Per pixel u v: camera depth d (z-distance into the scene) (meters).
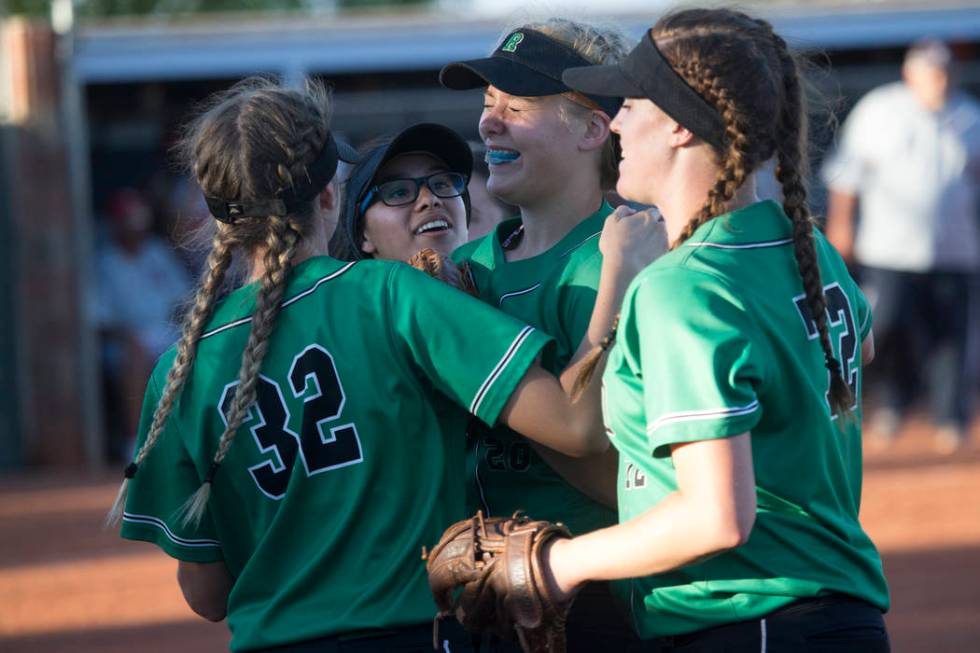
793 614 8.26
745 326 7.95
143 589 23.23
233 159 9.32
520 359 9.06
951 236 33.41
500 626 8.56
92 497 32.94
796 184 8.46
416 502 9.14
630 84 8.52
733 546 7.54
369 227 11.70
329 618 8.93
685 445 7.73
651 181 8.62
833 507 8.50
